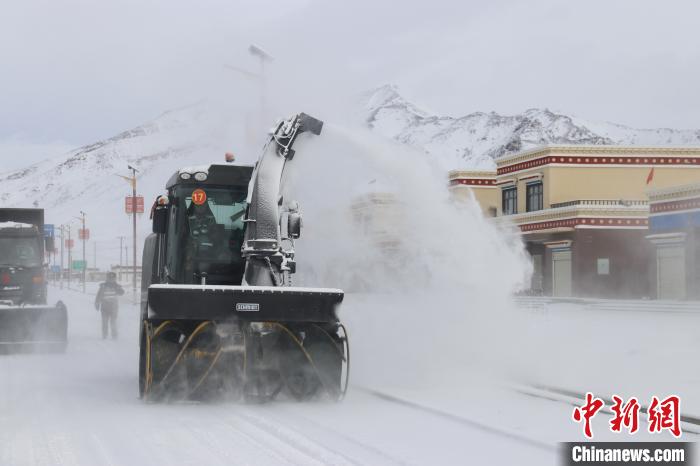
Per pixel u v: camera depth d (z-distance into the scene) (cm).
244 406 1055
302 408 1039
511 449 794
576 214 4856
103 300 2158
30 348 1753
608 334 2175
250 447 802
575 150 5212
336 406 1055
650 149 5216
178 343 1064
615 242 4856
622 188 5212
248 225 1156
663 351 1703
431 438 845
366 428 898
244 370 1064
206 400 1084
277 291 1063
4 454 773
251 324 1077
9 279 1931
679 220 4138
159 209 1227
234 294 1052
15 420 952
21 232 1973
